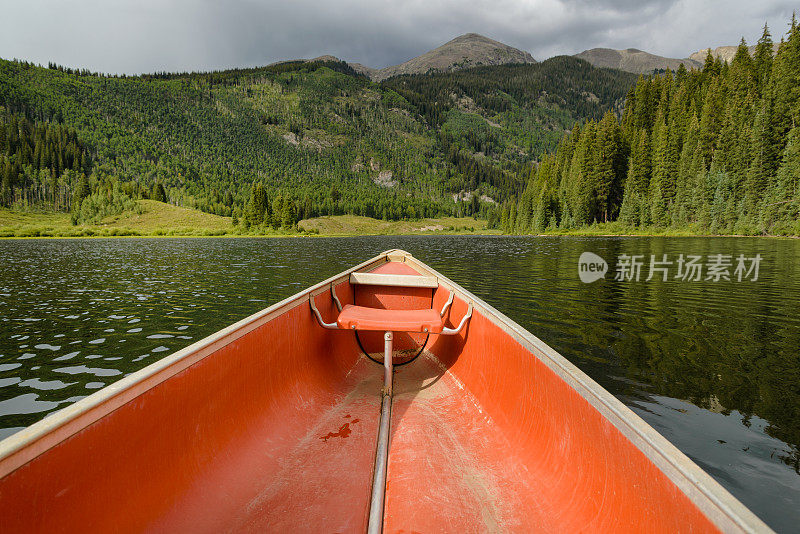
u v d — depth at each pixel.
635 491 1.59
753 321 9.48
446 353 4.77
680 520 1.32
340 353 4.82
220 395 2.44
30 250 50.03
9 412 5.57
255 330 2.88
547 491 2.21
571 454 2.14
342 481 2.50
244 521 2.10
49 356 7.86
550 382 2.44
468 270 21.47
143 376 1.78
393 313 4.00
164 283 18.42
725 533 1.10
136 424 1.76
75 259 34.38
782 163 52.53
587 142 90.88
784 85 55.44
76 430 1.44
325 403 3.70
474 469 2.64
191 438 2.15
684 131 76.62
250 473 2.44
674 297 12.72
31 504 1.26
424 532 2.04
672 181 75.81
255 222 139.25
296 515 2.17
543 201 101.25
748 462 3.93
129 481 1.71
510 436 2.84
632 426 1.63
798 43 54.72
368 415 3.49
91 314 11.58
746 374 6.18
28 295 15.07
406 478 2.50
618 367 6.55
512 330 3.06
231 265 28.08
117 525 1.61
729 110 68.88
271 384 3.12
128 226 146.00
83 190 183.12
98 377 6.83
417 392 4.04
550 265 23.88
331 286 4.64
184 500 1.99
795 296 12.67
